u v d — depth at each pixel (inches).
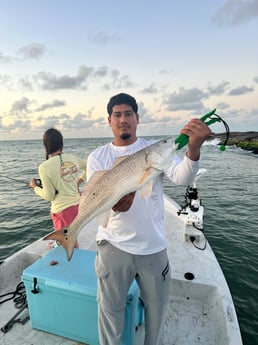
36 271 89.5
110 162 78.5
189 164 65.0
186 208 168.4
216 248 219.1
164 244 73.0
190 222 153.7
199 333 95.7
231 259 200.8
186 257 134.3
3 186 501.7
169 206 221.0
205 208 335.0
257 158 1019.3
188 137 63.6
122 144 79.4
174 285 114.6
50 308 88.3
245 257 203.8
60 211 125.2
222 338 87.7
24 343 88.5
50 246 140.9
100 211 72.7
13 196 420.8
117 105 75.9
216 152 1348.4
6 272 124.6
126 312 77.8
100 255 73.5
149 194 67.8
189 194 162.4
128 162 70.1
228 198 385.7
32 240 248.7
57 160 125.4
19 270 131.6
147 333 74.9
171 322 100.5
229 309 96.3
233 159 995.3
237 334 85.0
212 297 108.9
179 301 111.7
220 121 64.3
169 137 68.3
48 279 84.8
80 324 86.0
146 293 72.8
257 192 423.8
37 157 1174.3
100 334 75.2
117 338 73.5
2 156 1258.6
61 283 83.1
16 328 95.0
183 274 117.9
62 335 89.8
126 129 76.5
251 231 255.1
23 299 110.7
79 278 85.5
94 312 82.7
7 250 229.5
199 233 152.8
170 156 67.1
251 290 162.9
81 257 99.5
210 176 587.2
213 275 117.7
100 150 82.3
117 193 69.8
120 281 71.7
